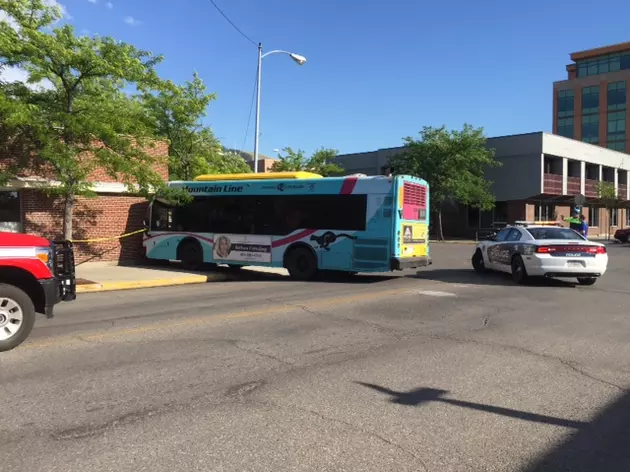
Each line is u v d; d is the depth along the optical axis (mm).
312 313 9203
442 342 7129
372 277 15742
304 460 3674
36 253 6898
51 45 12211
